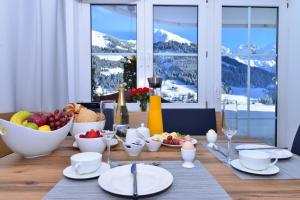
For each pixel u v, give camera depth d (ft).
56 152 3.31
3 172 2.48
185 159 2.69
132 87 7.97
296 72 7.77
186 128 5.56
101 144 3.10
